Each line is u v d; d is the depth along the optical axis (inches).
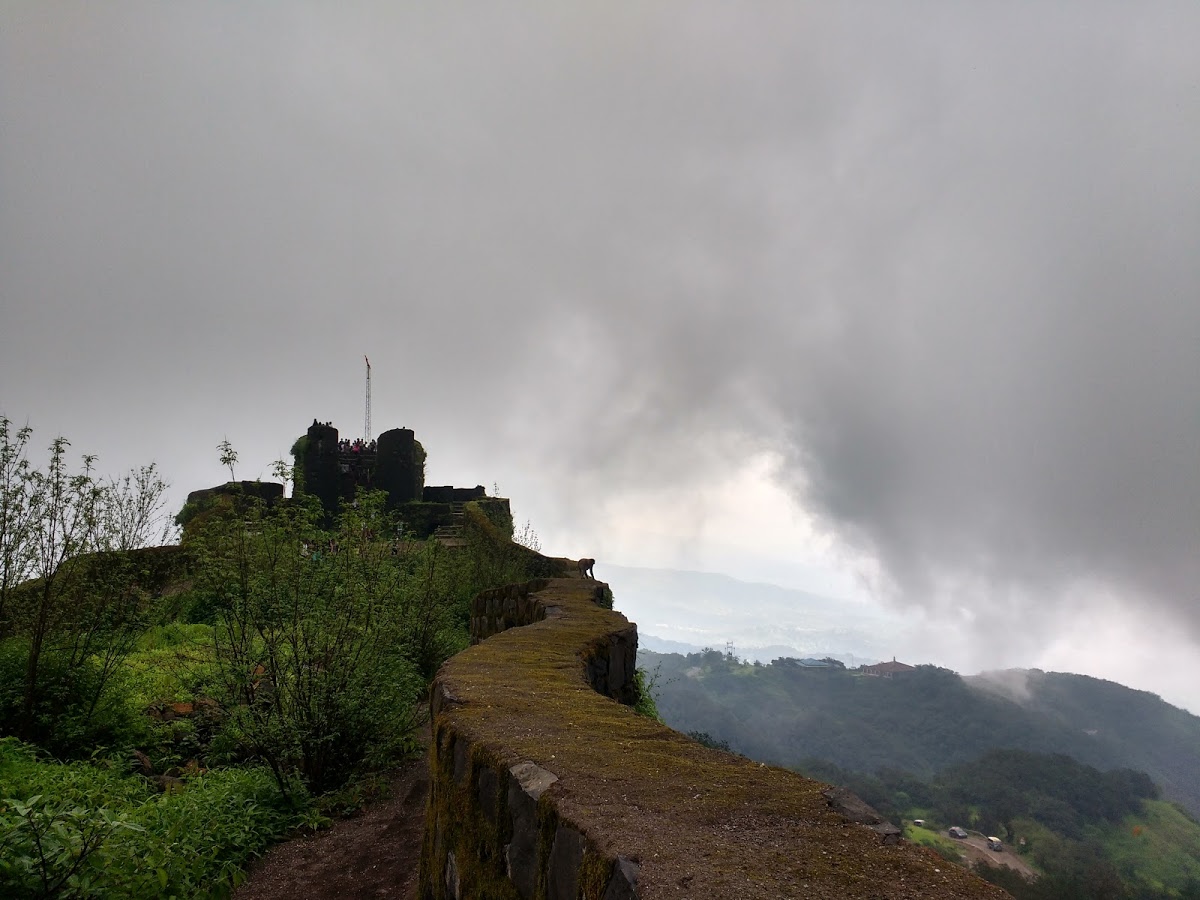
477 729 118.4
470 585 615.2
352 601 259.6
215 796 201.8
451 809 120.2
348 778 245.3
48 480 274.8
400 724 273.7
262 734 231.3
